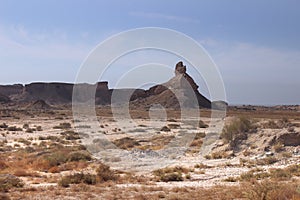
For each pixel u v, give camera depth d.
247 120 30.56
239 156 26.61
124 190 16.03
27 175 20.25
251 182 17.16
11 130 51.59
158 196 14.46
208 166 23.56
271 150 26.38
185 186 17.20
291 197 12.58
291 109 137.75
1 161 23.36
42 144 35.91
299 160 23.61
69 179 17.97
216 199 13.83
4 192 15.55
